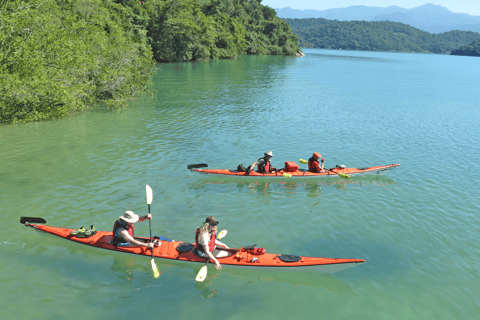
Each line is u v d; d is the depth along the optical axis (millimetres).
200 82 38969
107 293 5992
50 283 6148
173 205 9453
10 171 11320
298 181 11648
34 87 17641
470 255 7551
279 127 19000
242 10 124625
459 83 49875
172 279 6473
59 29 22031
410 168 13148
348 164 13422
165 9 70438
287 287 6375
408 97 33094
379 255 7449
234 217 8922
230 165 12789
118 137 15852
